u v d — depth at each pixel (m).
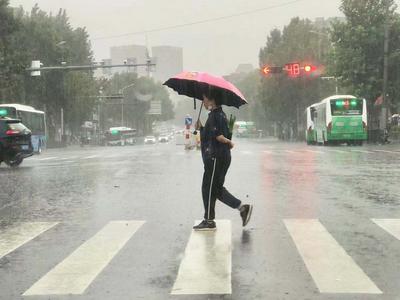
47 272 5.78
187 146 34.25
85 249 6.75
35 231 7.90
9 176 15.89
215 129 7.55
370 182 13.05
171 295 4.96
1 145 19.86
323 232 7.55
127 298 4.91
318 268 5.79
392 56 41.94
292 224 8.10
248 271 5.69
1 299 4.93
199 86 7.99
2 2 42.19
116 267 5.92
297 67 40.81
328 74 44.19
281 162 19.53
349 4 42.62
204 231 7.65
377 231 7.62
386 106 41.78
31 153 21.05
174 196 11.09
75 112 66.81
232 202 7.77
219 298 4.85
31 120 37.22
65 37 75.12
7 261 6.25
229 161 7.71
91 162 21.88
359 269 5.75
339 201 10.20
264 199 10.48
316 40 64.06
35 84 56.03
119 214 9.16
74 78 61.72
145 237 7.36
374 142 42.59
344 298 4.84
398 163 18.70
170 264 6.00
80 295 5.02
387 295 4.92
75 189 12.54
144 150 35.28
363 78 42.69
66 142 68.38
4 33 43.12
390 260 6.11
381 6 42.56
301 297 4.87
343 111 38.31
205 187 7.70
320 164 18.44
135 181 13.92
